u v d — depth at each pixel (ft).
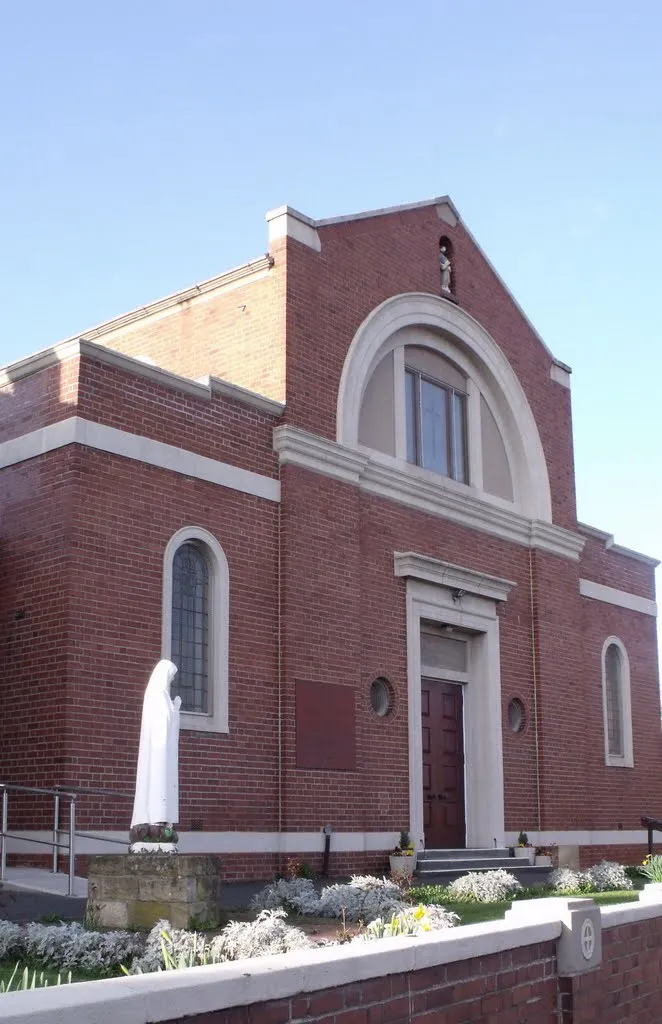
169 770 32.32
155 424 47.73
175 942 25.95
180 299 59.36
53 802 41.86
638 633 82.69
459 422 68.80
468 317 68.28
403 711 58.54
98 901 31.35
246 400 52.16
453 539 64.49
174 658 47.50
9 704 44.16
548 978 20.13
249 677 50.06
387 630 58.44
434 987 16.57
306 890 39.29
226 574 49.65
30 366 46.73
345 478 56.34
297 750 51.08
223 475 50.34
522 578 70.03
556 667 70.79
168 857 30.66
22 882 38.45
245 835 48.49
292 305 55.42
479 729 65.10
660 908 25.35
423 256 65.87
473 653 66.03
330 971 14.28
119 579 45.01
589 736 75.05
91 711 43.06
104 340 63.10
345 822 53.06
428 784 61.67
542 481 72.74
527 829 66.54
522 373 73.00
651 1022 24.14
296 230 56.49
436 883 52.08
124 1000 11.34
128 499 45.98
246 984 12.92
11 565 45.39
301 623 52.37
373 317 60.34
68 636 42.80
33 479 45.50
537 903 21.07
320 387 56.18
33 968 25.57
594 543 79.20
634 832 77.36
